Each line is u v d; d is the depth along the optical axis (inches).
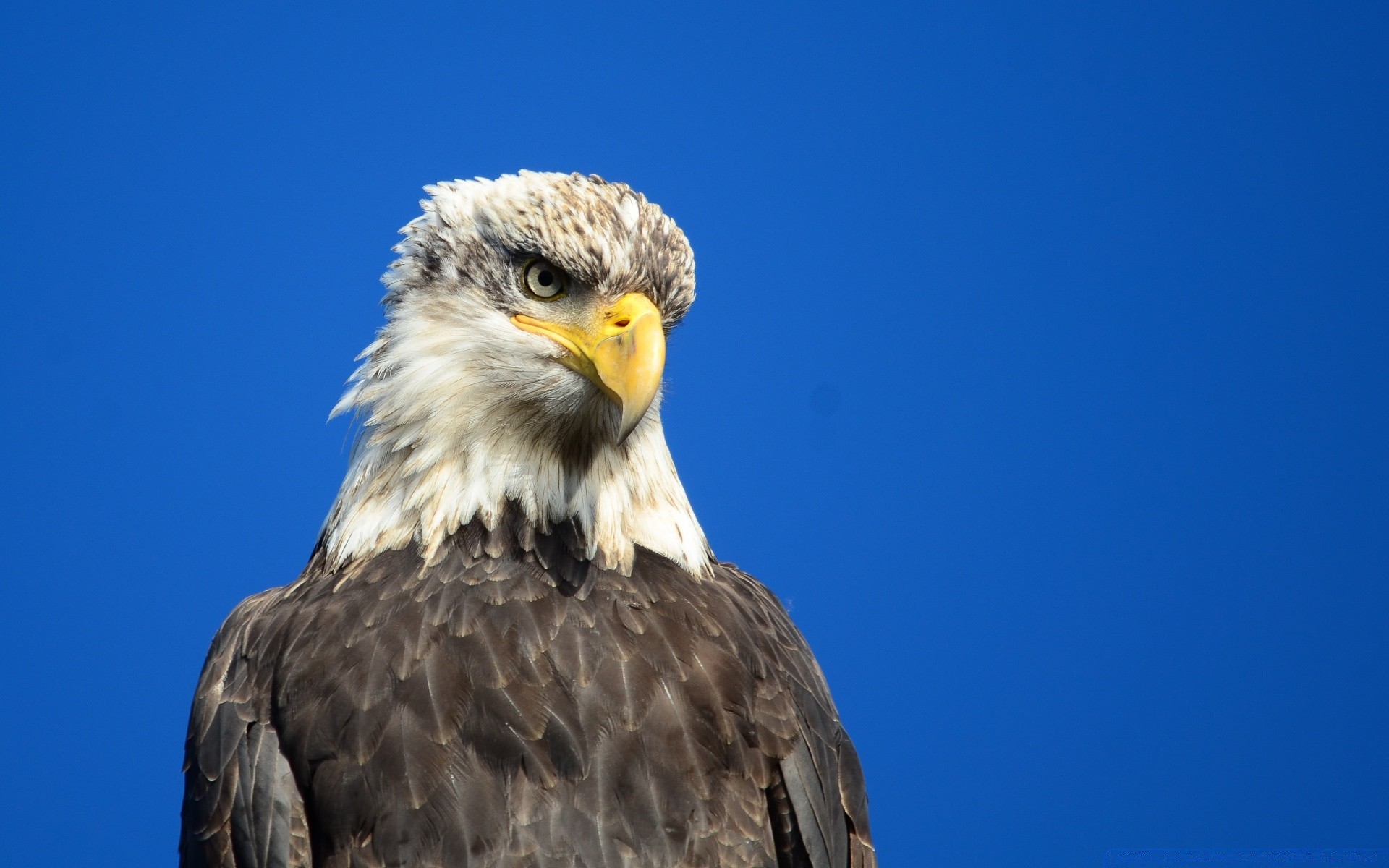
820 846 422.6
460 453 447.2
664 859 392.2
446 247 461.7
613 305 447.2
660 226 462.9
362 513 452.4
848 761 461.1
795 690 446.0
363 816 389.7
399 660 407.5
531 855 385.7
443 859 383.9
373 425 458.0
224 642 449.1
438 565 436.1
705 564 469.7
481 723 398.6
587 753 398.6
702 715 412.5
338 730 398.9
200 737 427.8
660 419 474.6
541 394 444.8
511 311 450.3
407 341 457.4
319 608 429.4
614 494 453.7
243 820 404.8
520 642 414.3
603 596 433.4
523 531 440.5
